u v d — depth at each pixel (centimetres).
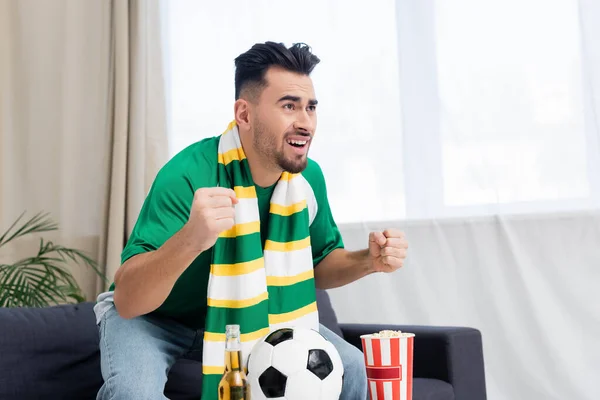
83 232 325
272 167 184
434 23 298
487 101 290
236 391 138
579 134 278
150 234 168
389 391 167
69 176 324
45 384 189
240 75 184
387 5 304
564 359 276
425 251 297
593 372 273
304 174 203
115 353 167
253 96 180
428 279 296
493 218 288
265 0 320
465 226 292
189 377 206
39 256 291
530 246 284
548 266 281
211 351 175
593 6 274
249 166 189
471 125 293
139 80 316
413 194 299
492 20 290
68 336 199
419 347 229
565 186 280
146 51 321
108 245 311
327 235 210
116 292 164
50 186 327
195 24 329
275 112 177
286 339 151
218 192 149
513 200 287
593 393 272
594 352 274
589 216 275
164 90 322
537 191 284
